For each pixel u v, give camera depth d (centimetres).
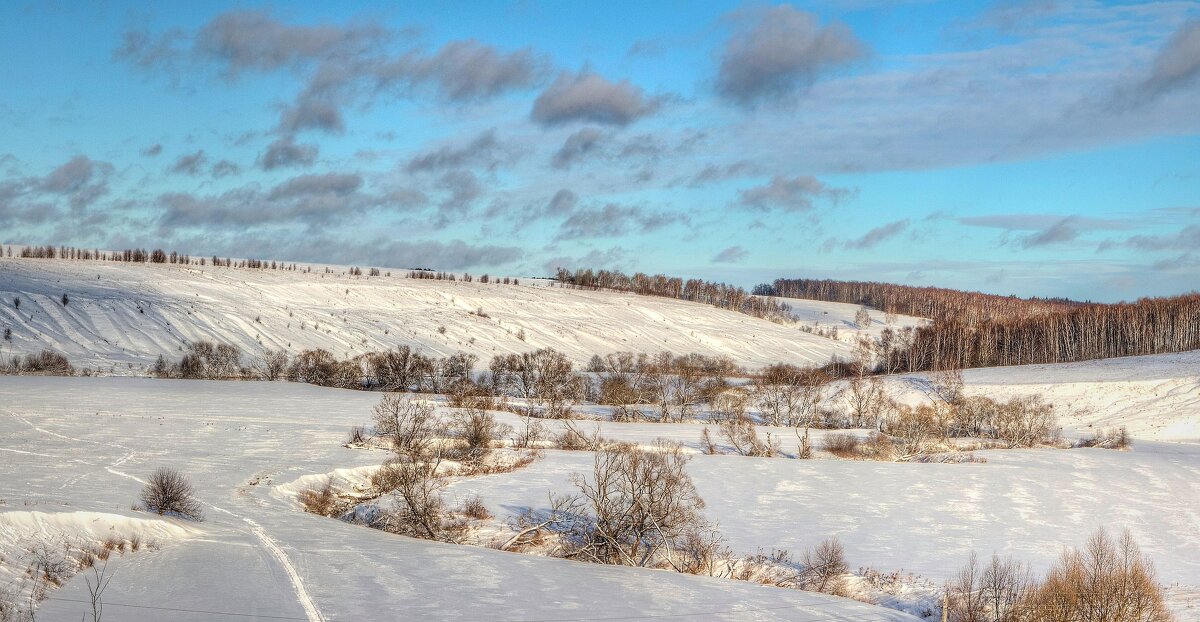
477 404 9119
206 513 5012
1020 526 6031
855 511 6291
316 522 5009
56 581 3203
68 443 7356
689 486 5678
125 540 3881
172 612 2981
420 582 3712
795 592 4050
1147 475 8062
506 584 3803
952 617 4025
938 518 6169
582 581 3966
